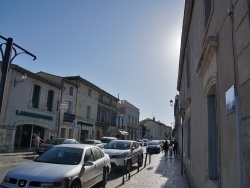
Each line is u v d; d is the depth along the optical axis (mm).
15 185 5941
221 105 3938
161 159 23844
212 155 5305
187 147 11484
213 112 5469
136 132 69812
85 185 7242
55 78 30469
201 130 6328
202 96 6152
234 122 3135
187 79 11445
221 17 3990
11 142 22484
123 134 52844
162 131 103812
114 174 12852
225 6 3713
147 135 86625
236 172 3041
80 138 34906
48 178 5965
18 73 23266
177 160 22984
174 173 14109
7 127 22078
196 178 7492
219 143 4027
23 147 24828
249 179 2533
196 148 7555
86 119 36781
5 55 7512
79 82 34469
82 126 35406
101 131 42781
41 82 26500
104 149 14359
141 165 16812
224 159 3697
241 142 2814
